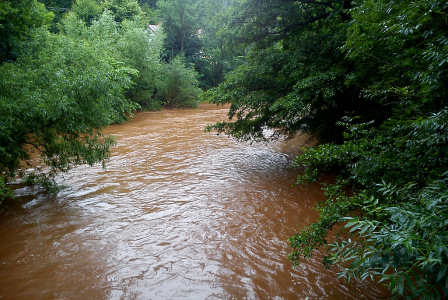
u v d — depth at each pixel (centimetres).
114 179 984
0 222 687
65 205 784
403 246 195
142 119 2345
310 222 693
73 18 2222
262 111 1055
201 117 2478
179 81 3156
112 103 863
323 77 812
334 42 867
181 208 769
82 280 492
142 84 2691
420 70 373
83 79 749
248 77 1029
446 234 198
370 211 278
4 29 1075
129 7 3509
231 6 1061
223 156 1286
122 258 554
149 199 826
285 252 574
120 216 723
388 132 384
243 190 894
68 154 800
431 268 190
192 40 4450
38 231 648
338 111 942
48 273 509
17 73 734
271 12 977
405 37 400
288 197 840
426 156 315
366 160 383
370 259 218
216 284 483
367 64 591
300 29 1061
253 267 527
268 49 1044
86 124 796
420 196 270
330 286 474
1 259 547
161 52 3334
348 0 905
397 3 381
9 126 652
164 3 4134
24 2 1208
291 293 461
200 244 602
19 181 951
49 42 1128
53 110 701
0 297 452
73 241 610
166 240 617
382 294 447
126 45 2453
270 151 1378
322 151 410
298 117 988
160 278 498
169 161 1202
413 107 351
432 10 307
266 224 685
